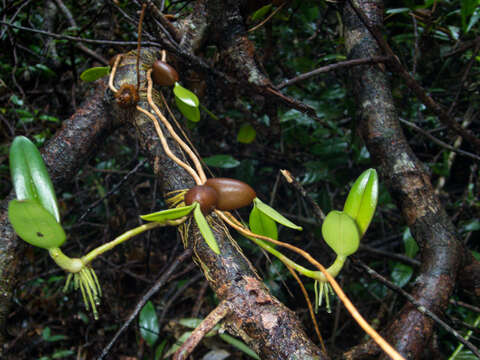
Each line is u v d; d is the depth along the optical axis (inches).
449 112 19.6
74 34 22.7
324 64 24.1
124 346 22.1
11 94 24.0
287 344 9.8
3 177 25.0
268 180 30.9
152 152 14.0
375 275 13.0
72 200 29.2
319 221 13.6
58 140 14.9
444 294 13.0
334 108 23.6
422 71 24.2
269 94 15.0
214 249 9.8
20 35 25.0
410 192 14.9
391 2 23.2
